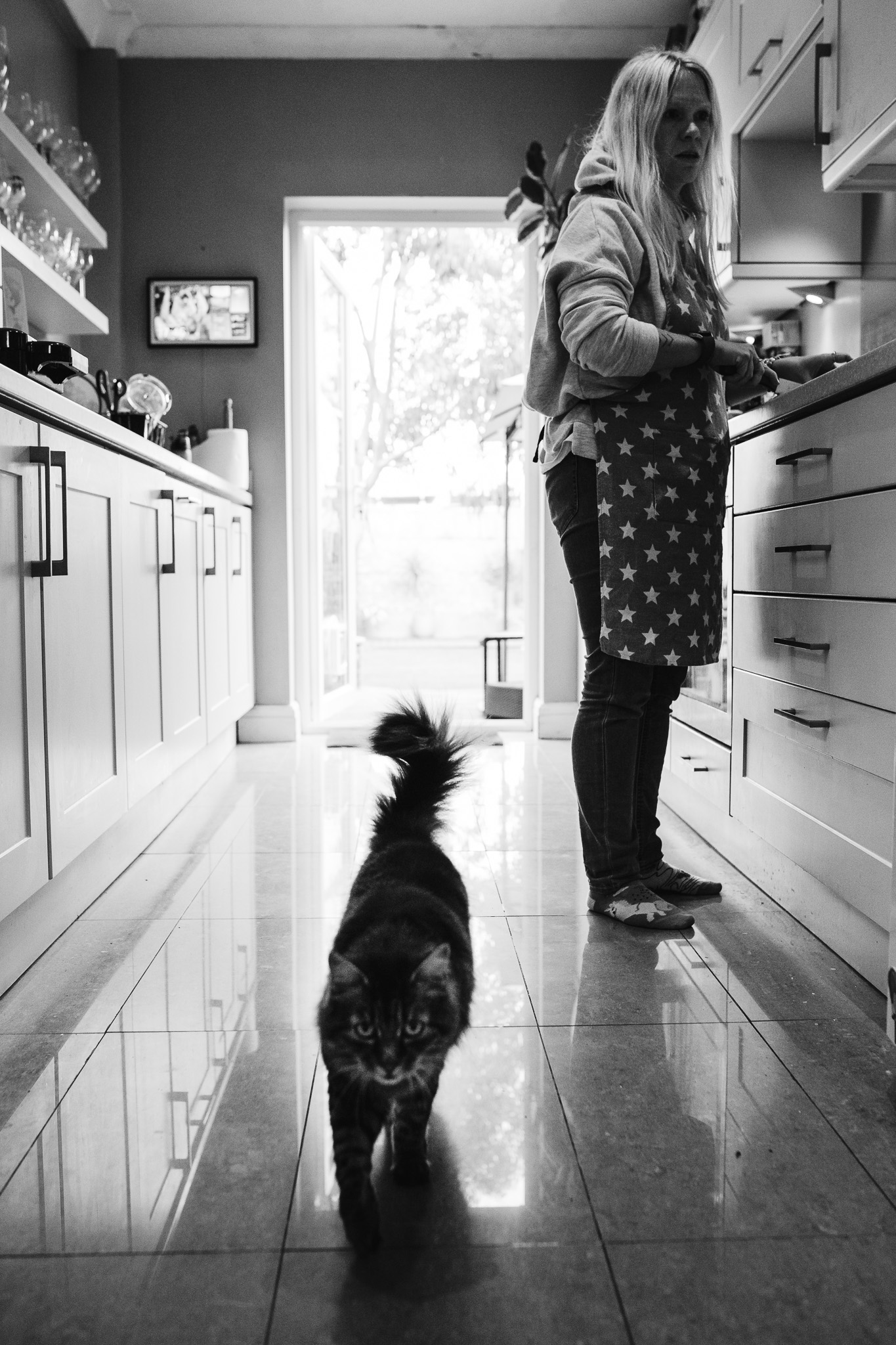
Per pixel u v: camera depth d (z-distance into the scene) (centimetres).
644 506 197
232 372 438
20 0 356
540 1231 113
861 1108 139
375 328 908
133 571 247
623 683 210
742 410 251
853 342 298
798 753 202
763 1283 104
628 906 213
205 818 310
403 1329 98
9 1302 102
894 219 275
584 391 199
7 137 286
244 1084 146
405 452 949
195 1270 107
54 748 191
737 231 292
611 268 193
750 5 281
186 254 433
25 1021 168
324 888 241
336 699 512
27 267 292
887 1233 112
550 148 430
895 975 136
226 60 427
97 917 221
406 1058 113
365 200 435
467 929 143
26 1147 130
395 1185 122
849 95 228
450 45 423
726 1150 129
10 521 170
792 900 215
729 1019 167
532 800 332
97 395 306
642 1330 98
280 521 443
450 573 1030
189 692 312
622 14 407
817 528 190
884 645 164
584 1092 143
